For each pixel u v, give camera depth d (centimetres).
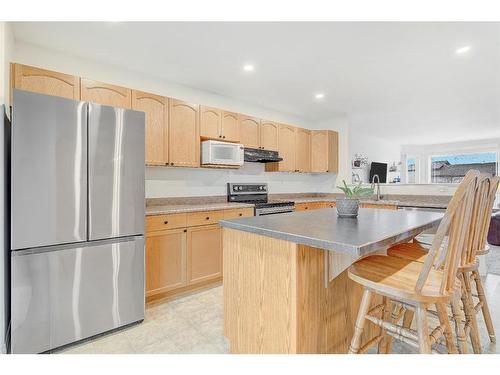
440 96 390
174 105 309
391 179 819
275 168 440
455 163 833
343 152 501
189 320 229
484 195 154
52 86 232
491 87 353
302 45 246
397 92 373
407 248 173
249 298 159
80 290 195
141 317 225
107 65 288
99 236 203
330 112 480
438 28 219
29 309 175
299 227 146
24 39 237
